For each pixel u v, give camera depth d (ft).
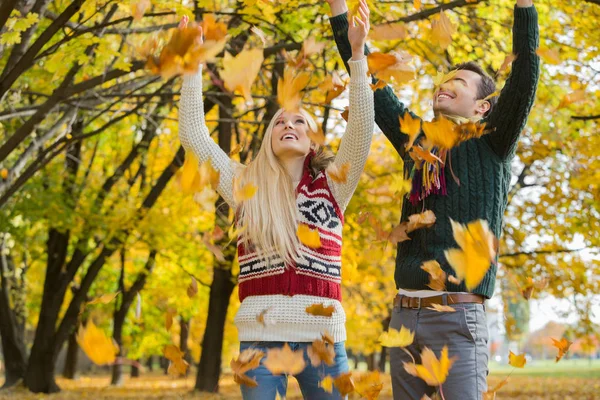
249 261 8.65
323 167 8.93
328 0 9.69
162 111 40.83
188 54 5.72
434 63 21.97
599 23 20.36
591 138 24.25
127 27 21.27
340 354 8.60
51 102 17.98
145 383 65.92
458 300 8.39
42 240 49.11
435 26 7.79
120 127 39.19
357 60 8.63
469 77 9.29
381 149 36.60
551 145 25.85
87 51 19.89
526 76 8.27
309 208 8.67
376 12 17.01
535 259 32.14
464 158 8.64
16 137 18.28
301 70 7.08
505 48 22.02
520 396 41.32
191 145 8.92
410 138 7.31
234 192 7.11
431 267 7.86
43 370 44.83
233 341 74.02
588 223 28.45
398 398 8.83
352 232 27.20
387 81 7.82
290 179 8.75
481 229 6.08
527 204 33.45
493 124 8.59
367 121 8.69
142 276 50.70
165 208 43.68
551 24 21.88
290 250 8.38
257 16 16.74
